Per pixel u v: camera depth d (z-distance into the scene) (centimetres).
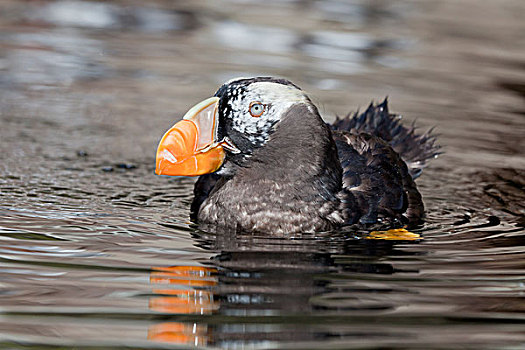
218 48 1861
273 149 909
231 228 934
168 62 1742
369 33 2047
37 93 1516
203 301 713
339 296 732
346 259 838
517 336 657
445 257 851
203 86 1595
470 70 1770
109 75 1647
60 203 1012
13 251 830
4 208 977
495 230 961
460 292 749
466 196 1118
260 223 923
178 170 884
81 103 1476
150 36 1945
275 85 911
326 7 2316
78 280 757
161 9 2197
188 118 892
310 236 915
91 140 1295
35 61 1705
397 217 956
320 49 1881
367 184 959
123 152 1252
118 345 631
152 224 945
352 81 1648
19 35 1881
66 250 841
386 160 995
